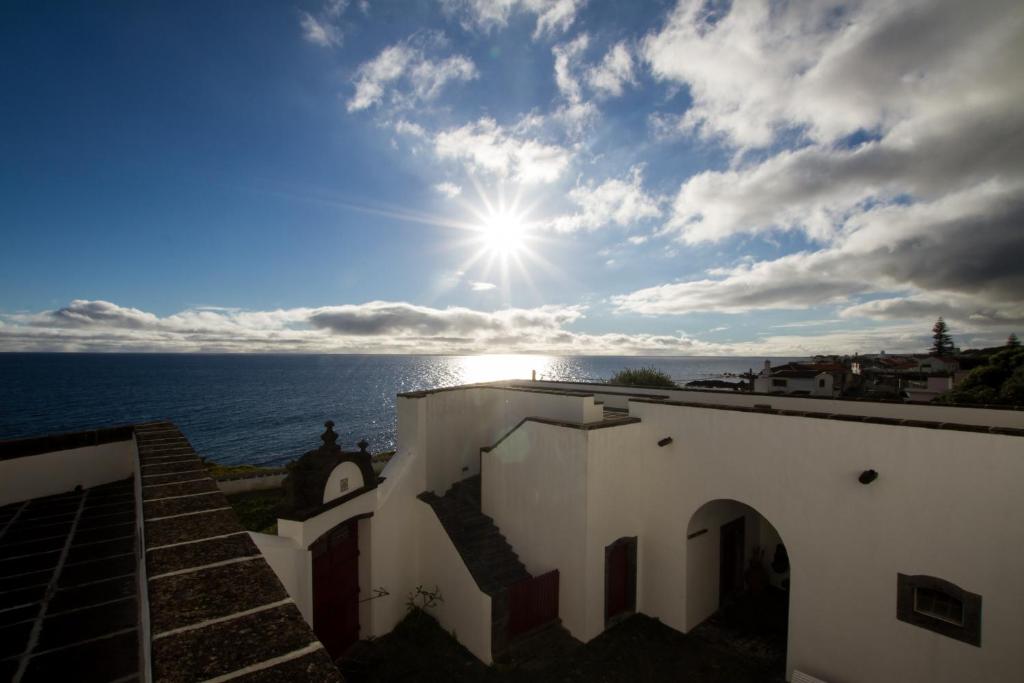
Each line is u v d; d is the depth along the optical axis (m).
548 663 10.05
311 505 9.09
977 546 7.59
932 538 8.01
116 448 8.16
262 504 16.47
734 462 10.50
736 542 12.98
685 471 11.31
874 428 8.67
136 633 3.81
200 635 2.22
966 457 7.73
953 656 7.76
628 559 11.92
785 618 11.84
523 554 12.19
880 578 8.54
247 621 2.38
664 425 11.73
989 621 7.44
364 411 84.44
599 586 11.04
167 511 3.96
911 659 8.18
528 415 14.96
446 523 11.95
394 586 11.76
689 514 11.20
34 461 7.19
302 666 2.06
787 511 9.70
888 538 8.47
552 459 11.52
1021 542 7.23
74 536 5.76
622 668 9.87
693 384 49.62
